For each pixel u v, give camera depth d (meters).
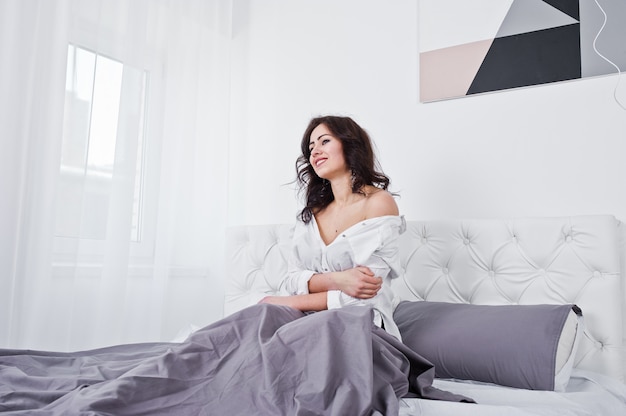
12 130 1.91
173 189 2.57
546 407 1.25
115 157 2.27
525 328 1.54
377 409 1.08
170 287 2.55
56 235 2.04
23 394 1.03
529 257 1.92
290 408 1.03
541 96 2.09
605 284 1.77
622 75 1.94
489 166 2.17
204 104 2.75
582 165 1.99
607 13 1.98
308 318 1.21
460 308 1.76
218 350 1.17
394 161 2.39
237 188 2.86
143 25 2.41
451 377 1.61
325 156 1.88
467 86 2.23
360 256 1.69
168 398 1.01
